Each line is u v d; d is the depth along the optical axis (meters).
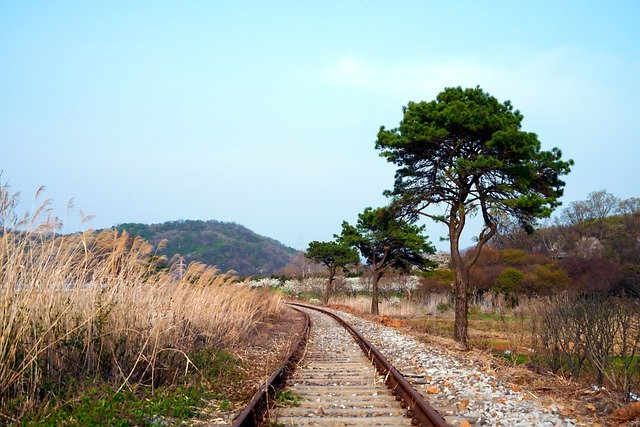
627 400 9.38
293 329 24.64
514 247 77.25
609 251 60.50
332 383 10.33
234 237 146.50
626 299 12.91
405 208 22.59
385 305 46.25
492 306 40.22
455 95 21.89
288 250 170.88
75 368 8.53
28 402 6.91
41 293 8.00
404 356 14.59
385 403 8.32
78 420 6.75
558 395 9.85
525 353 17.03
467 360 13.93
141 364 9.40
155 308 10.64
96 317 8.87
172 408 7.74
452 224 21.69
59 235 8.56
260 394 7.89
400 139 20.94
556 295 15.27
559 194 21.00
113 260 9.78
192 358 11.12
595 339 11.84
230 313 16.27
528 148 19.30
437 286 52.97
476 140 21.14
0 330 6.92
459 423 7.06
